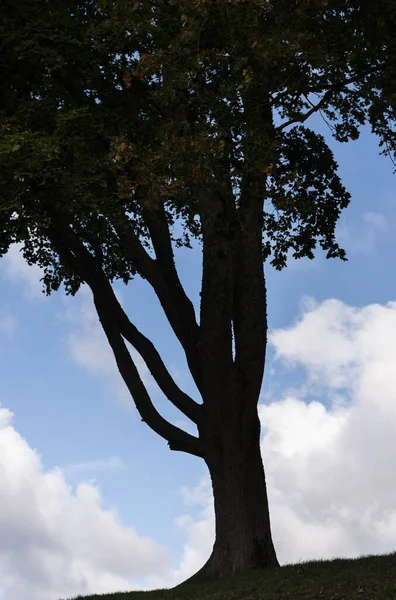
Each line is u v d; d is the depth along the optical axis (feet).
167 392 54.44
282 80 44.11
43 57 46.57
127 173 48.91
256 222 56.90
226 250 54.70
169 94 45.70
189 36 42.80
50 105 47.93
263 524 52.42
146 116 51.37
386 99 46.21
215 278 54.34
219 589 45.24
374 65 46.42
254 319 55.26
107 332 55.11
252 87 43.34
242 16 40.75
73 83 49.42
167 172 44.47
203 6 40.24
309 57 42.73
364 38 44.65
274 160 48.01
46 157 42.65
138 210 55.77
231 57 43.62
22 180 42.01
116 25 47.32
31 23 47.09
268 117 54.24
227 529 51.88
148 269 55.93
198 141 42.80
